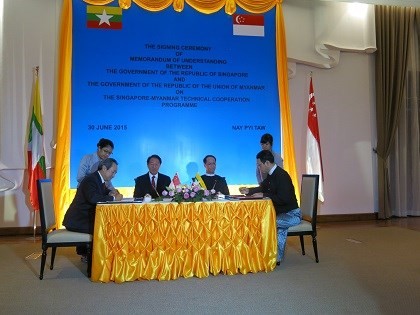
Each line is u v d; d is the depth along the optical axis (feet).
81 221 11.37
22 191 18.31
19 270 11.96
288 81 20.56
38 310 8.48
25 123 18.20
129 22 18.76
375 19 22.04
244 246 11.29
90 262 11.21
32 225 18.31
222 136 19.24
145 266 10.74
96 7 18.53
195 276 10.95
